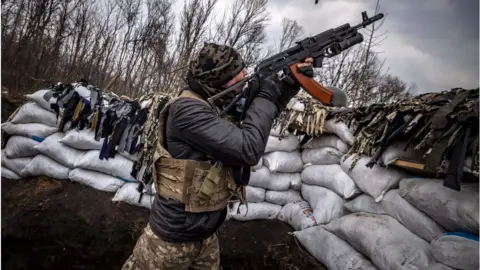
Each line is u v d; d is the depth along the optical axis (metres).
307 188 3.27
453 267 1.54
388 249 1.86
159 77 11.93
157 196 1.26
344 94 1.23
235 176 1.19
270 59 1.19
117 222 2.82
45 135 3.35
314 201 3.00
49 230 2.49
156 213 1.22
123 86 12.89
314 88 1.19
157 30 14.02
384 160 2.20
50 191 3.12
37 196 3.01
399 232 1.96
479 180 1.62
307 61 1.25
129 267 1.33
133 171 3.08
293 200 3.43
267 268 2.43
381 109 2.39
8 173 3.36
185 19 14.40
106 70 13.68
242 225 3.13
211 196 1.15
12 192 3.05
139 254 1.27
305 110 3.14
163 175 1.19
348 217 2.42
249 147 1.04
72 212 2.84
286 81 1.18
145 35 13.77
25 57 11.62
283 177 3.43
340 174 2.75
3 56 10.66
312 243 2.60
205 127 1.05
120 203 3.09
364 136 2.49
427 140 1.81
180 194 1.13
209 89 1.17
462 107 1.68
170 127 1.14
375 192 2.29
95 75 13.55
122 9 13.91
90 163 3.17
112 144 3.11
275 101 1.15
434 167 1.72
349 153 2.62
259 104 1.11
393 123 2.14
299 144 3.46
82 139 3.20
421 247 1.80
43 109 3.37
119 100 3.41
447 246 1.60
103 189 3.18
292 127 3.36
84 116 3.21
